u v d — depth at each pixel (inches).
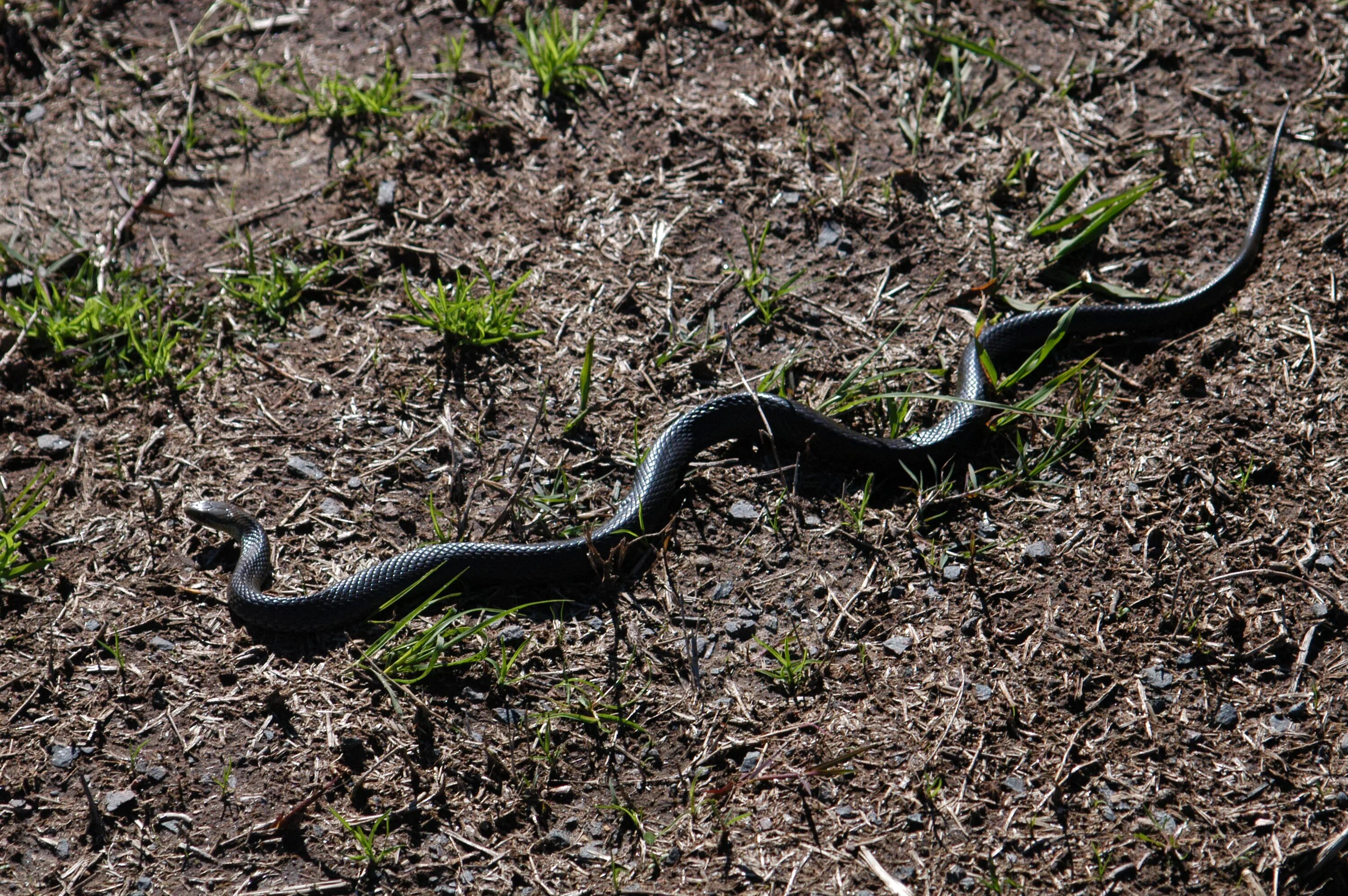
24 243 93.7
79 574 87.5
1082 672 86.0
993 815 84.2
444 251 93.3
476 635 86.7
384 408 90.4
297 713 85.6
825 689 86.0
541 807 84.5
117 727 85.4
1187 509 88.1
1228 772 84.7
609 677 86.2
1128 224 94.1
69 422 90.1
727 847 84.0
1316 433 89.1
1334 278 91.9
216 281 92.8
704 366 91.4
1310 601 86.7
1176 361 90.9
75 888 83.6
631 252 93.4
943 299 92.8
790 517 88.7
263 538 87.6
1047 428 90.0
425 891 83.6
